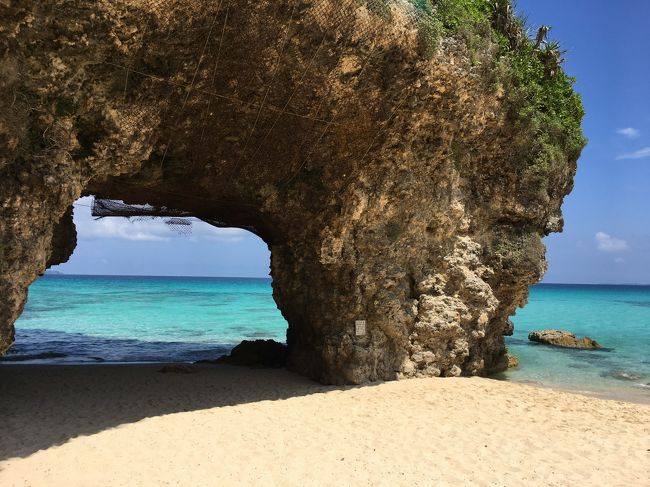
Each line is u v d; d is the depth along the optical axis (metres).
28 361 18.22
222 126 11.19
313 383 13.38
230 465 7.72
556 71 16.14
